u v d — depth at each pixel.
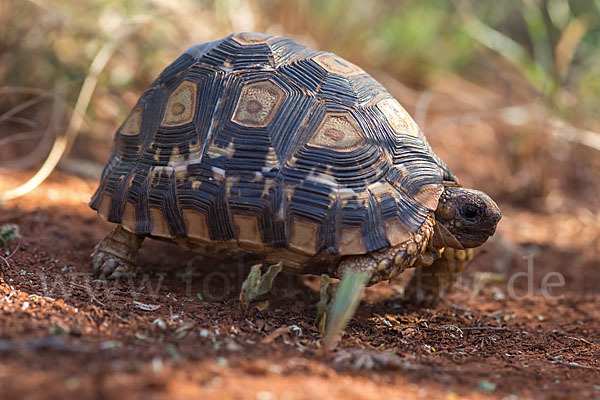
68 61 7.08
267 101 3.72
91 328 3.04
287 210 3.50
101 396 2.23
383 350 3.35
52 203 5.61
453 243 3.92
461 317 4.40
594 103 8.16
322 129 3.65
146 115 4.08
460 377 3.01
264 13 8.39
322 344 3.24
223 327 3.32
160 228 3.75
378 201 3.55
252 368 2.65
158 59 7.36
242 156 3.60
